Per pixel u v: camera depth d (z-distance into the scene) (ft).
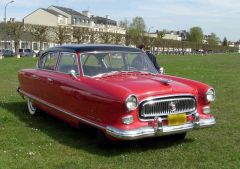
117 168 19.07
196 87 23.02
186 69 89.30
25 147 22.18
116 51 25.46
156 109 20.77
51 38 190.29
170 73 75.56
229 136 25.31
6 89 46.93
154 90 20.92
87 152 21.50
